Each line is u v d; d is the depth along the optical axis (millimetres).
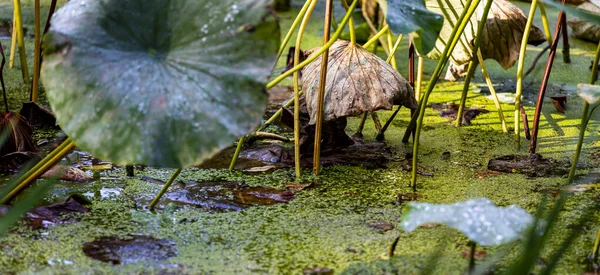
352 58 3590
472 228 2930
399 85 3555
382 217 3344
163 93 3064
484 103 4242
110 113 3055
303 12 3527
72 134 3057
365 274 3086
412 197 3461
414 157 3504
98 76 3080
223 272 3082
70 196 3354
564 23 4836
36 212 3295
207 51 3098
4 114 3590
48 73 3100
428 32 3260
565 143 3869
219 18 3111
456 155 3766
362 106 3518
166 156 3029
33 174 3258
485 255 3170
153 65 3098
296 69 3289
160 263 3109
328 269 3102
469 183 3559
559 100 4152
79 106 3068
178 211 3352
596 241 3166
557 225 3316
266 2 3100
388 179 3578
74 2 3176
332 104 3535
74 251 3146
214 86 3066
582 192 3504
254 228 3277
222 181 3523
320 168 3639
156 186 3486
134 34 3123
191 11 3127
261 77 3066
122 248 3162
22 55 4234
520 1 6867
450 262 3139
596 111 4164
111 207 3355
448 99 4277
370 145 3801
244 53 3084
